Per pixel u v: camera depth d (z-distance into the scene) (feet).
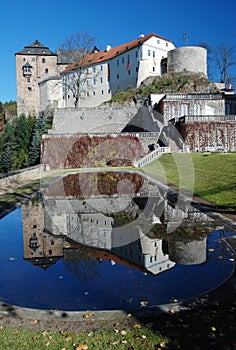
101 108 144.36
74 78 220.64
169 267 22.85
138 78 198.59
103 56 223.92
